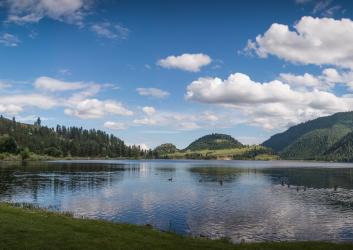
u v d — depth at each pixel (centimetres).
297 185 11706
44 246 2748
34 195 8275
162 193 9019
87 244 2877
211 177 15038
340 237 4794
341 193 9469
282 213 6375
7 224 3388
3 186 9931
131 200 7700
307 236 4819
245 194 9025
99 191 9225
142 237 3312
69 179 12506
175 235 3656
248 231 5031
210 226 5294
